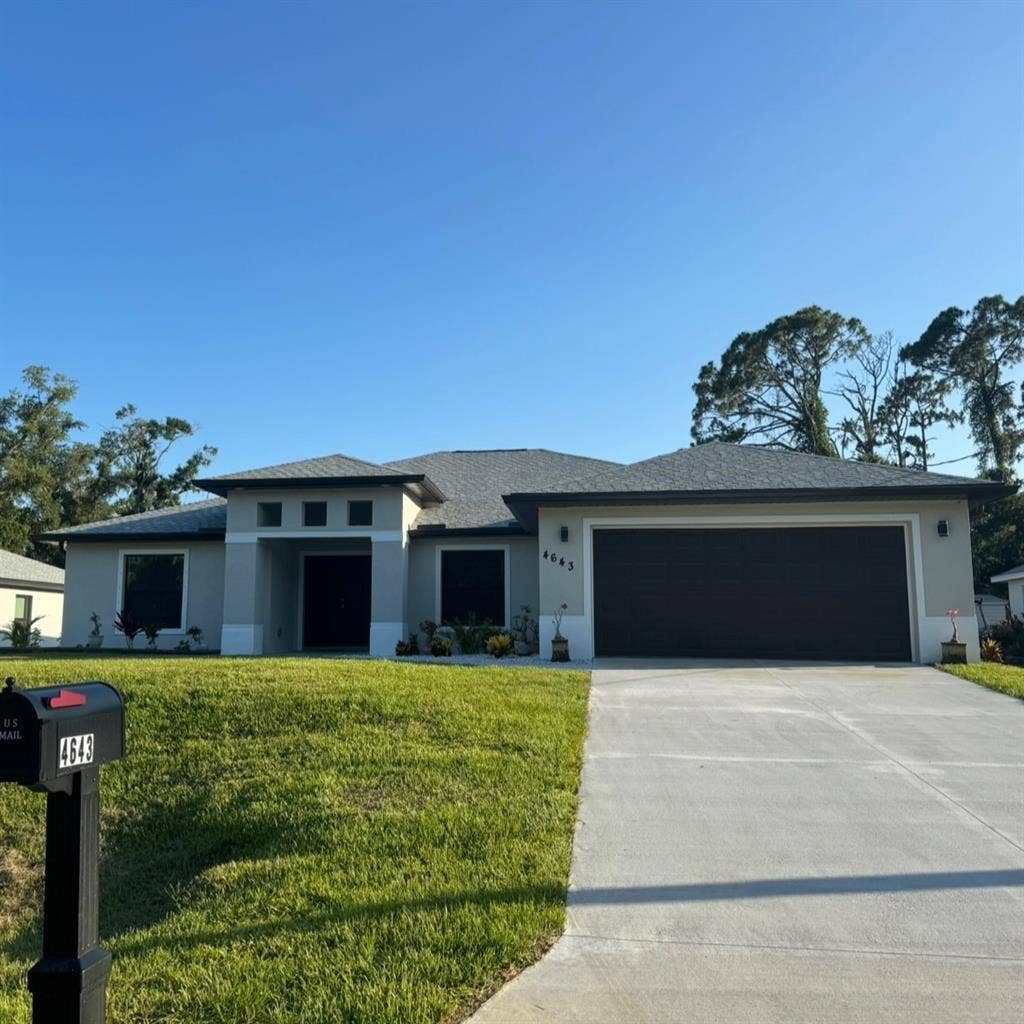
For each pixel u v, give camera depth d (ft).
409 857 16.71
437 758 22.81
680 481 51.85
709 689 37.09
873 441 158.92
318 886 15.44
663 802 20.62
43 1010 8.86
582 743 26.45
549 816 18.94
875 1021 10.98
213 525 65.36
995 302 147.13
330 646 67.82
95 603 65.77
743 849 17.47
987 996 11.64
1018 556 123.13
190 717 26.91
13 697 8.46
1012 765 24.22
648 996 11.61
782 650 49.85
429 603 61.52
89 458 150.41
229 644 58.70
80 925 9.04
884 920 14.15
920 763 24.43
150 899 17.42
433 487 63.36
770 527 50.78
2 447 137.49
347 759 22.81
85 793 9.29
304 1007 11.09
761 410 161.48
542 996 11.59
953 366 151.64
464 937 13.08
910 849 17.52
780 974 12.26
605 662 48.29
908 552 49.57
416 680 32.78
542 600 51.37
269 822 19.22
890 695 35.68
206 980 11.98
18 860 20.30
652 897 15.06
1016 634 63.31
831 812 19.93
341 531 59.36
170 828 20.35
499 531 60.54
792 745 26.53
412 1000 11.18
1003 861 16.85
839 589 49.88
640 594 51.26
